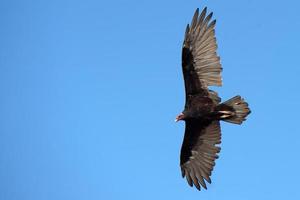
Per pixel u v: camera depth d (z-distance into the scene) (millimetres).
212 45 16266
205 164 17203
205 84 16375
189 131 17125
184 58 16516
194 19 16391
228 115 16141
